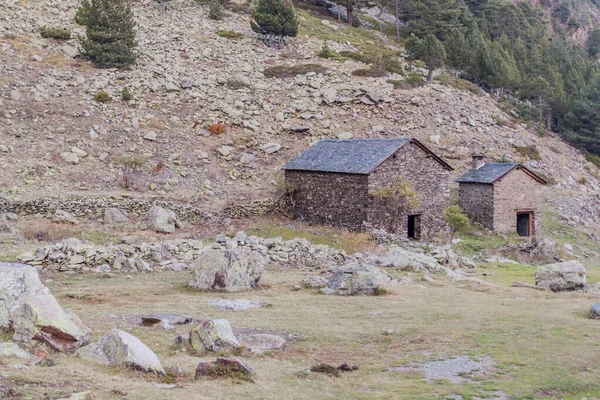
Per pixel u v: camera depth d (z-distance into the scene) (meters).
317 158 48.94
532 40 128.25
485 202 51.25
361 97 68.50
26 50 65.81
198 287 24.64
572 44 150.62
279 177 51.75
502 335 17.92
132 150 54.00
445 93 75.12
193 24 83.81
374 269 27.89
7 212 39.78
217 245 33.25
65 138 53.34
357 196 44.47
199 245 32.94
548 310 22.09
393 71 79.00
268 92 67.81
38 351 12.52
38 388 10.33
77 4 81.25
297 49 82.00
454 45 91.12
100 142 54.12
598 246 54.34
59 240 35.22
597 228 59.22
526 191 52.25
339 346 16.41
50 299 13.83
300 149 58.75
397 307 21.89
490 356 15.66
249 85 68.50
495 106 79.75
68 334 13.38
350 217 45.03
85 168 50.06
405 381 13.50
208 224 44.47
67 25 74.25
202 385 11.84
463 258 38.22
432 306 22.30
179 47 75.50
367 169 43.59
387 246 39.50
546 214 57.91
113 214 41.59
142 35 76.94
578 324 19.50
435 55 77.69
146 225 41.34
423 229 47.03
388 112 67.38
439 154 61.97
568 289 27.62
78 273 27.39
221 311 20.17
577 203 62.38
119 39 68.44
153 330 16.89
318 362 14.88
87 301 21.59
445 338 17.41
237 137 58.97
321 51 80.69
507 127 73.19
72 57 67.31
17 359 11.93
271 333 17.36
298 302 22.23
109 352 12.88
